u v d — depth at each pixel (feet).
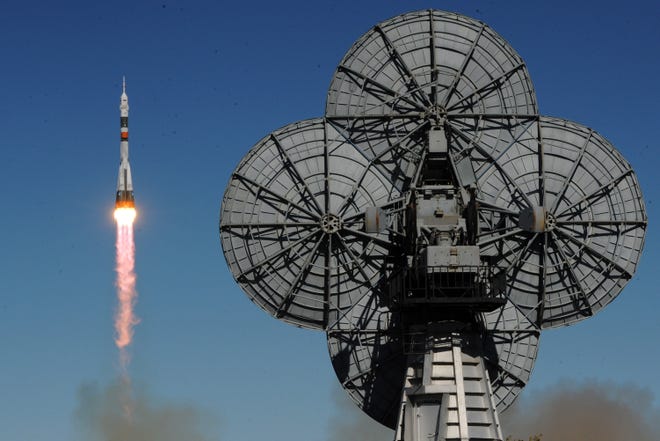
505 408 228.43
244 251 224.12
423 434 211.41
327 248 226.17
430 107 227.20
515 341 229.45
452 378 212.43
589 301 228.22
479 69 229.45
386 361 227.20
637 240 226.79
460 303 206.90
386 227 213.87
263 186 224.12
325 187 225.56
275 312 225.76
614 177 227.40
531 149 228.84
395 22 230.07
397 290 213.46
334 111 227.61
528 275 228.84
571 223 226.79
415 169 225.97
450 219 216.13
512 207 227.61
